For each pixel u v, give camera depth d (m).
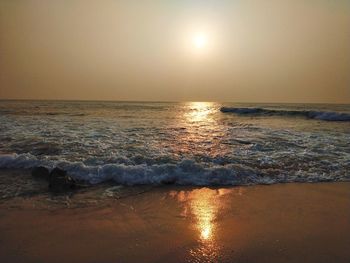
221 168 7.75
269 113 39.34
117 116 29.27
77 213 5.36
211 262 3.79
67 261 3.80
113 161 8.75
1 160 8.57
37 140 12.19
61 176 6.90
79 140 12.30
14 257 3.88
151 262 3.79
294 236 4.52
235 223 4.99
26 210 5.47
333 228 4.82
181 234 4.56
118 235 4.52
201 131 16.50
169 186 7.01
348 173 8.18
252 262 3.80
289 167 8.67
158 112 40.84
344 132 16.67
